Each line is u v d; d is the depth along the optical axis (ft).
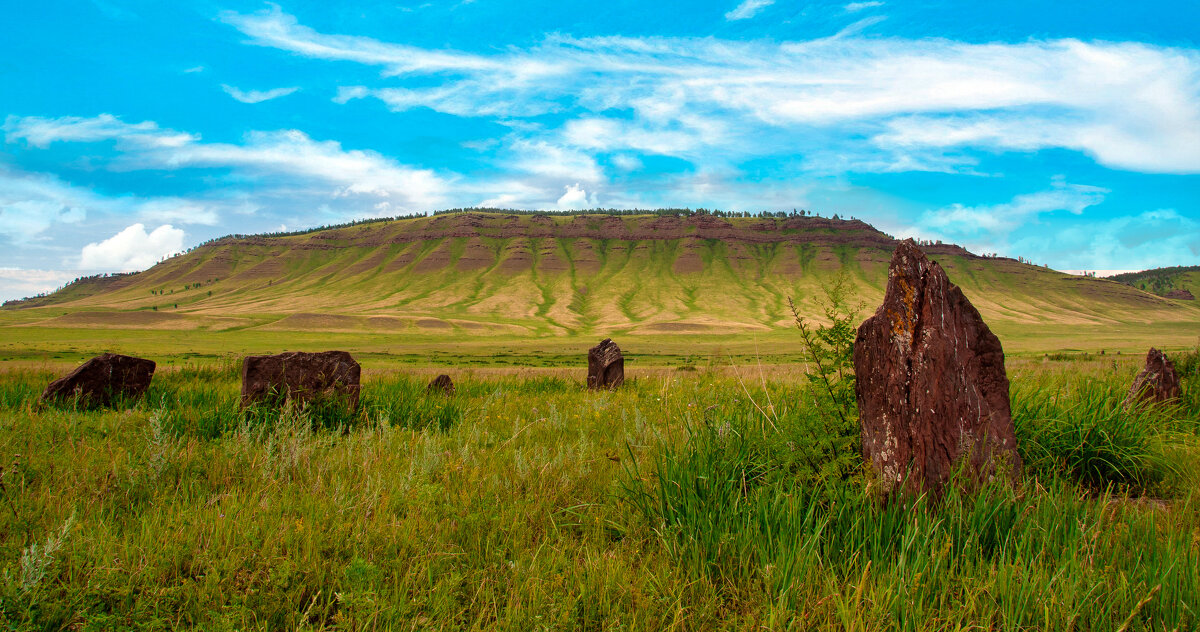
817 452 11.75
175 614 8.18
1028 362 55.11
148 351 366.43
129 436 17.67
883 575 8.59
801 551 8.87
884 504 10.70
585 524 11.30
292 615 8.05
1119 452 14.06
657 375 48.47
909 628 7.64
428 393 29.17
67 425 19.03
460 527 10.57
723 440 12.98
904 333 11.27
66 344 407.23
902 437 10.93
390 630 7.62
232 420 19.76
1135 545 9.51
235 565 8.93
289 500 11.71
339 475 13.76
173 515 10.88
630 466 14.28
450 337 592.60
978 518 9.84
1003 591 8.09
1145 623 7.89
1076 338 577.84
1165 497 13.37
